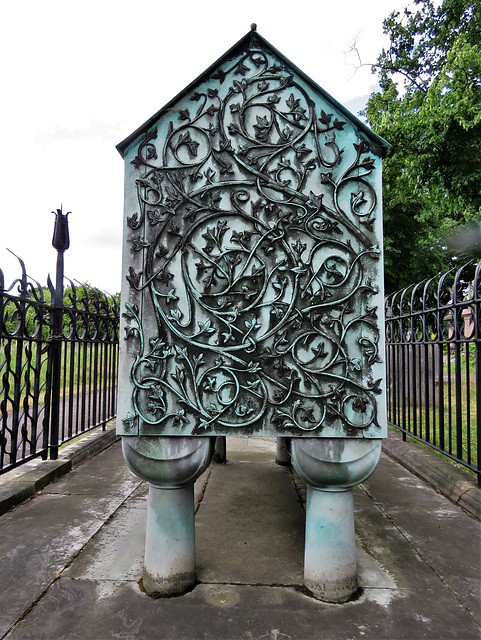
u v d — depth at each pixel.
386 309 5.37
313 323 1.88
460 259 14.52
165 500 1.91
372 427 1.84
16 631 1.63
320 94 1.94
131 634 1.61
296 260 1.90
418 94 11.27
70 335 4.01
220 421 1.88
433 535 2.50
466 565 2.15
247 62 1.98
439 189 11.57
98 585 1.94
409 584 1.97
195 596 1.86
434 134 9.54
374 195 1.91
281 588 1.92
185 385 1.90
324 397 1.86
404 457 4.03
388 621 1.70
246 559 2.19
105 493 3.16
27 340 3.36
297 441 1.87
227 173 1.95
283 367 1.88
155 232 1.96
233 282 1.91
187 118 1.98
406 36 13.11
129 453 1.90
